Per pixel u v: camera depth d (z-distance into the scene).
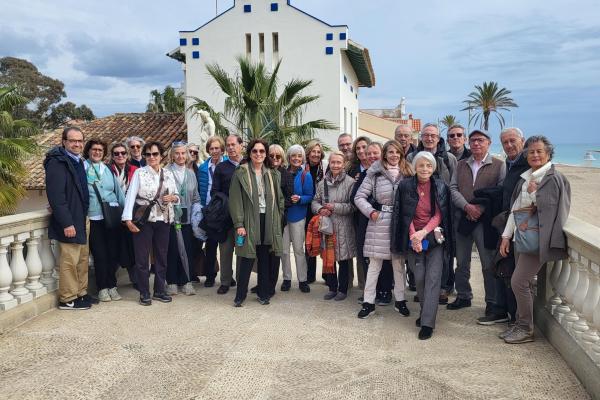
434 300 4.60
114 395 3.41
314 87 16.95
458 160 5.90
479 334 4.65
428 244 4.62
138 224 5.45
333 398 3.37
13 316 4.73
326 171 6.04
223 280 6.18
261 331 4.72
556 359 4.00
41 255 5.42
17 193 12.20
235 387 3.54
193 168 6.82
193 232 6.32
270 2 17.03
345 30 16.75
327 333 4.68
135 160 6.22
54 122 40.97
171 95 38.44
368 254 5.17
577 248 3.81
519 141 5.04
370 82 24.03
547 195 4.07
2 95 12.82
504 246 4.50
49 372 3.77
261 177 5.63
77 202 5.21
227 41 17.36
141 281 5.60
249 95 13.20
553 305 4.60
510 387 3.51
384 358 4.05
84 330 4.71
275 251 5.60
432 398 3.36
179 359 4.03
